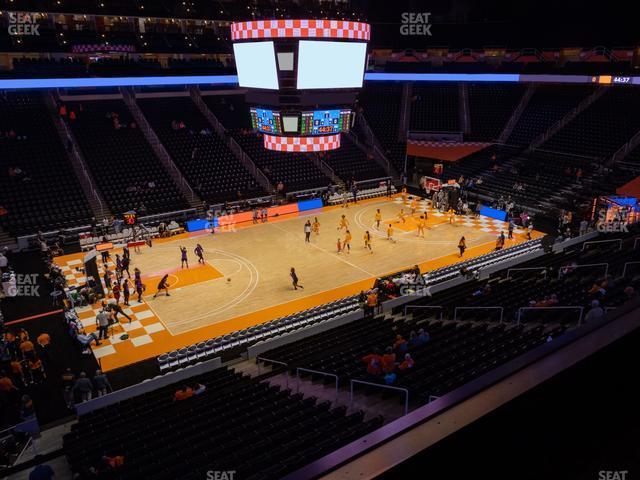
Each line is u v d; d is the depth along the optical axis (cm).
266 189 4291
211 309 2514
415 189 4738
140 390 1802
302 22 1830
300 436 1134
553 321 1725
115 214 3628
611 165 4078
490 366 1335
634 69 4044
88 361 2086
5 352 2058
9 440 1512
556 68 4597
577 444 296
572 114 4834
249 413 1339
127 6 4141
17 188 3562
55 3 3869
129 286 2764
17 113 4256
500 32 4906
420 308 2278
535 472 278
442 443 241
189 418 1377
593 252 2595
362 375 1510
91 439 1380
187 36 4759
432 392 1248
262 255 3189
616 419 316
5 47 3931
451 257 3123
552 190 4025
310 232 3478
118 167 4019
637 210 3064
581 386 298
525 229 3597
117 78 3972
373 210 4138
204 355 2061
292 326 2252
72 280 2855
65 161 3903
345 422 1162
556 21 4562
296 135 2025
